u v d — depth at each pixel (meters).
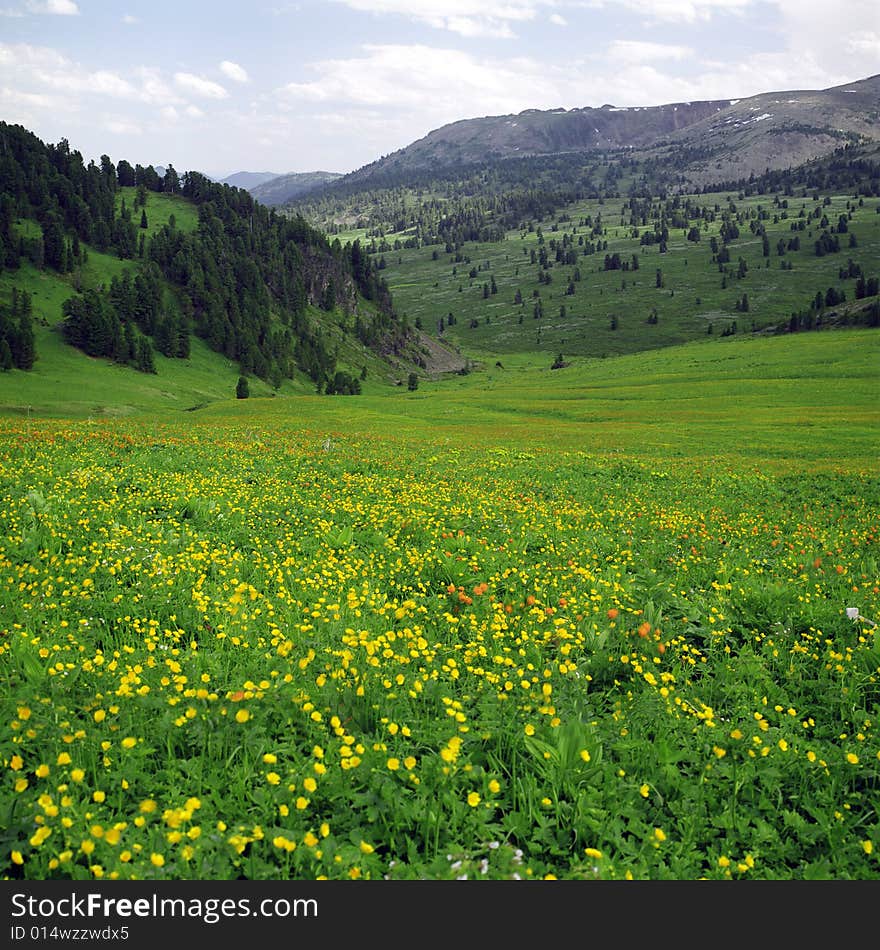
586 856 5.07
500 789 5.73
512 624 9.44
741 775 6.01
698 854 5.16
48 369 171.50
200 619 8.78
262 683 6.41
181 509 15.02
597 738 6.46
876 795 6.08
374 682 6.94
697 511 22.16
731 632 9.95
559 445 53.91
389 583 11.24
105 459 21.22
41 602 8.66
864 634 9.46
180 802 5.11
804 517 21.69
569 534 15.98
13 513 12.62
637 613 9.87
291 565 11.60
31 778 5.39
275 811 5.16
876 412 87.56
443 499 19.80
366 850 4.64
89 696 6.45
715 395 118.25
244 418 79.19
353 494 19.98
